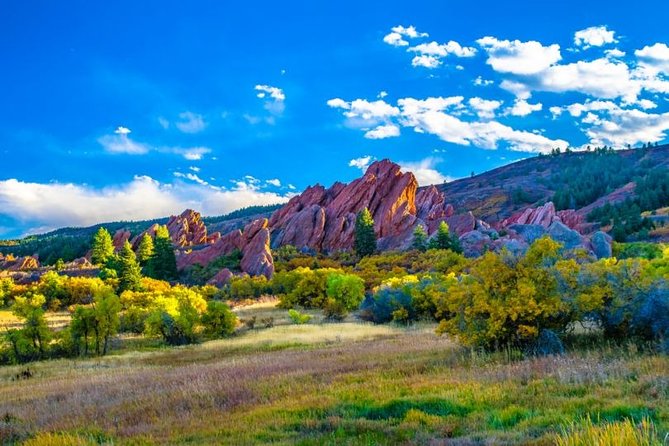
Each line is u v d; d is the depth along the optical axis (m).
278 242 121.81
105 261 102.94
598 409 8.74
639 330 16.05
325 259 105.00
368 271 81.12
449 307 18.73
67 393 16.58
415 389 11.62
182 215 156.25
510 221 133.00
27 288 77.06
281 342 30.20
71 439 9.22
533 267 17.61
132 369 24.08
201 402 12.41
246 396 12.69
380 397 11.22
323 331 34.84
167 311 38.75
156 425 10.43
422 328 34.31
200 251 109.69
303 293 59.94
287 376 15.08
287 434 8.95
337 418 9.64
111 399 14.44
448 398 10.36
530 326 16.41
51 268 113.69
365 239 106.38
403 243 112.31
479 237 101.38
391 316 41.34
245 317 50.75
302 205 140.62
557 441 6.97
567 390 10.43
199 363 24.42
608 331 16.95
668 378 10.24
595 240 80.06
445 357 16.66
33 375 25.41
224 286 80.12
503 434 7.95
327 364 17.53
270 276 91.62
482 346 17.38
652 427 7.21
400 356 18.12
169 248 100.25
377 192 129.38
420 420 9.32
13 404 15.45
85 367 27.20
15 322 50.97
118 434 10.08
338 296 52.97
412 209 129.12
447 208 134.25
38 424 11.72
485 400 10.18
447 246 93.69
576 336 18.05
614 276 17.22
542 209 128.38
